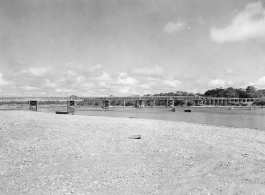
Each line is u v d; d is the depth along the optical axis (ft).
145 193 31.50
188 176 38.70
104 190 32.12
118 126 109.40
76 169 41.14
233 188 33.86
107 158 48.98
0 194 30.19
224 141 74.38
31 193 30.63
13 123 97.60
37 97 504.84
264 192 32.60
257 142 74.69
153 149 58.54
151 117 280.31
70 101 623.36
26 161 45.47
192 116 313.12
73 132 83.97
